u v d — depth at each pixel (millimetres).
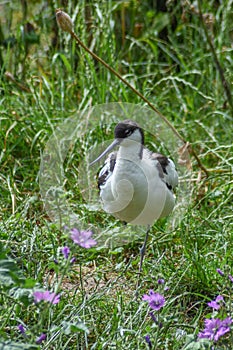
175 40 14852
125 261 9750
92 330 7414
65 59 12734
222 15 13742
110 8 13344
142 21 15234
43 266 8508
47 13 14266
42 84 13320
